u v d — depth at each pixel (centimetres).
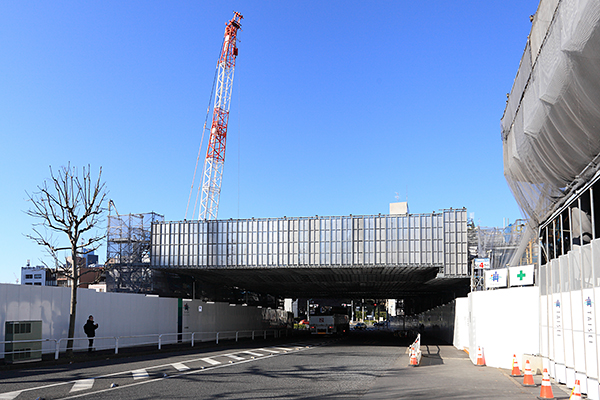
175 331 3575
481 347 2116
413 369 1973
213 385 1447
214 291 5356
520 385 1464
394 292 6631
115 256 4325
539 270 1878
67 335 2484
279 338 5275
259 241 3897
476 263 3309
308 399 1210
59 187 2569
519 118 1630
